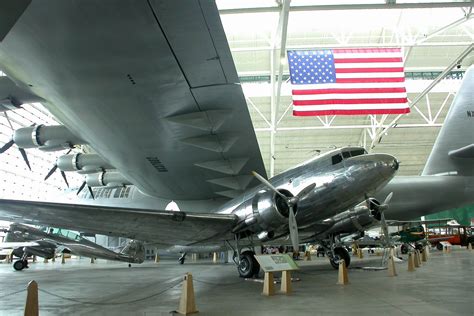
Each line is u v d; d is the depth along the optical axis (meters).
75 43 6.19
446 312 4.45
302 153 37.69
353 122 31.72
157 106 8.35
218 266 14.77
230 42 22.30
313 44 22.81
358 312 4.58
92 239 19.14
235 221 8.96
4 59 6.92
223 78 7.41
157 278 9.93
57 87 7.66
